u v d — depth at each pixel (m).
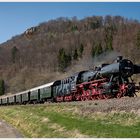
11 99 88.31
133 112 25.11
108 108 28.38
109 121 25.70
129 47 177.38
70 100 50.06
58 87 55.12
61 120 29.88
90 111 30.66
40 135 26.67
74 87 46.97
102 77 39.06
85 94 43.69
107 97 37.44
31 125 32.06
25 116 39.97
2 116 52.66
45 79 199.25
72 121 28.16
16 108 58.06
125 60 36.12
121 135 20.12
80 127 24.39
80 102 38.50
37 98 65.25
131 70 35.94
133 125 22.84
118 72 35.69
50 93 58.03
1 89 187.00
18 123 37.12
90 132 22.22
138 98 28.89
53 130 26.52
